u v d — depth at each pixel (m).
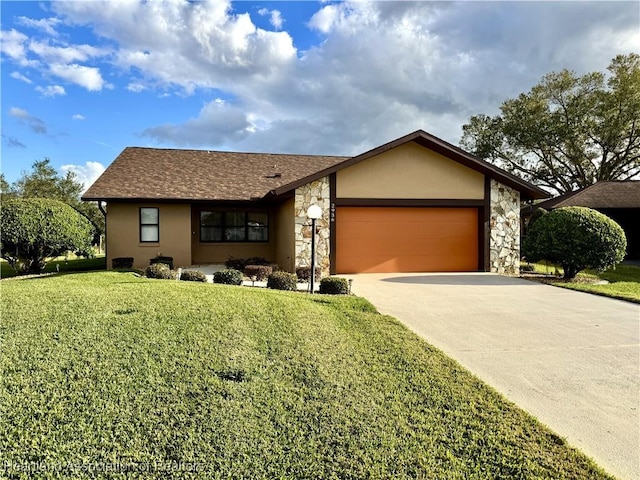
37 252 12.01
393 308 7.65
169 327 5.02
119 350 4.23
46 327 4.80
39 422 2.90
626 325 6.50
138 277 9.64
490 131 32.56
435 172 12.84
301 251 12.02
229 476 2.48
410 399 3.61
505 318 6.94
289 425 3.04
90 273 10.48
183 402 3.28
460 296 8.93
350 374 4.09
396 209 12.91
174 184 14.72
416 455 2.77
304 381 3.84
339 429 3.03
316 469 2.58
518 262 13.30
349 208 12.67
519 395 3.91
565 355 5.05
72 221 12.39
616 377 4.37
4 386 3.36
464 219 13.29
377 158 12.51
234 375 3.84
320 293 9.02
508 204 13.30
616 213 21.12
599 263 10.87
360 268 12.70
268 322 5.60
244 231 16.06
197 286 7.95
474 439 3.00
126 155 16.64
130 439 2.77
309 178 11.77
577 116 29.27
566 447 2.96
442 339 5.69
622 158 29.34
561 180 31.91
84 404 3.17
